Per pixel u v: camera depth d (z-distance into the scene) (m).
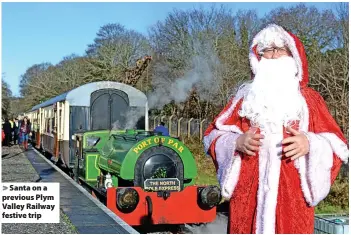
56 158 15.03
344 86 15.06
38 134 23.59
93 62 39.50
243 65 21.53
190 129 23.47
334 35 20.45
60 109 14.19
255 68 3.12
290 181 2.88
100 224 6.96
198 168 16.47
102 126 12.41
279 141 2.91
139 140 8.35
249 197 2.95
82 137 10.88
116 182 9.02
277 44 3.10
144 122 12.69
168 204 8.16
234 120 3.12
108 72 37.09
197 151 19.50
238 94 3.16
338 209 9.56
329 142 2.86
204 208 8.30
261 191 2.90
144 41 36.50
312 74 16.92
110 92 12.54
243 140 2.87
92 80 39.50
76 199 9.02
